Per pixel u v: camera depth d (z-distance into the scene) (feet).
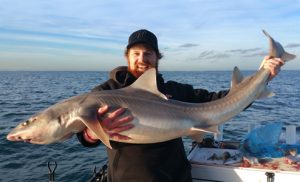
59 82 79.71
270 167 4.33
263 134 4.81
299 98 27.12
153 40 4.05
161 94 3.83
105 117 3.46
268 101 24.39
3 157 10.84
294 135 5.16
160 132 3.70
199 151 5.03
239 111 4.22
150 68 3.86
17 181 8.84
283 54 4.29
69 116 3.45
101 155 10.82
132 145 3.70
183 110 3.89
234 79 4.33
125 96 3.65
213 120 4.03
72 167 9.77
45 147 11.75
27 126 3.55
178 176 3.89
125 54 4.18
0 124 17.30
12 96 36.35
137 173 3.65
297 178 4.11
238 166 4.42
